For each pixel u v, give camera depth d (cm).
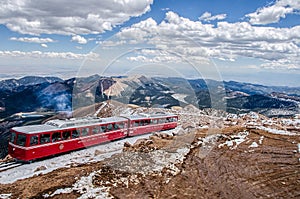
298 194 1229
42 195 1197
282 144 2072
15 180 1386
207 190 1277
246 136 2330
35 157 1666
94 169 1536
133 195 1212
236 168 1556
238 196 1216
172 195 1221
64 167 1598
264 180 1391
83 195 1201
